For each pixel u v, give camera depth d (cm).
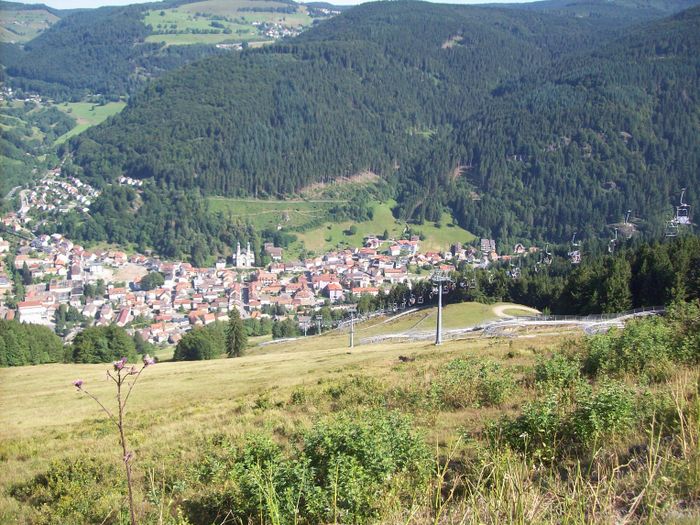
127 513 1151
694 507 602
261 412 2472
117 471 1627
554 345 3441
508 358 3019
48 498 1493
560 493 656
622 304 7281
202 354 9750
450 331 7662
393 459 1034
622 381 1598
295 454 1237
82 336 9069
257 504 934
